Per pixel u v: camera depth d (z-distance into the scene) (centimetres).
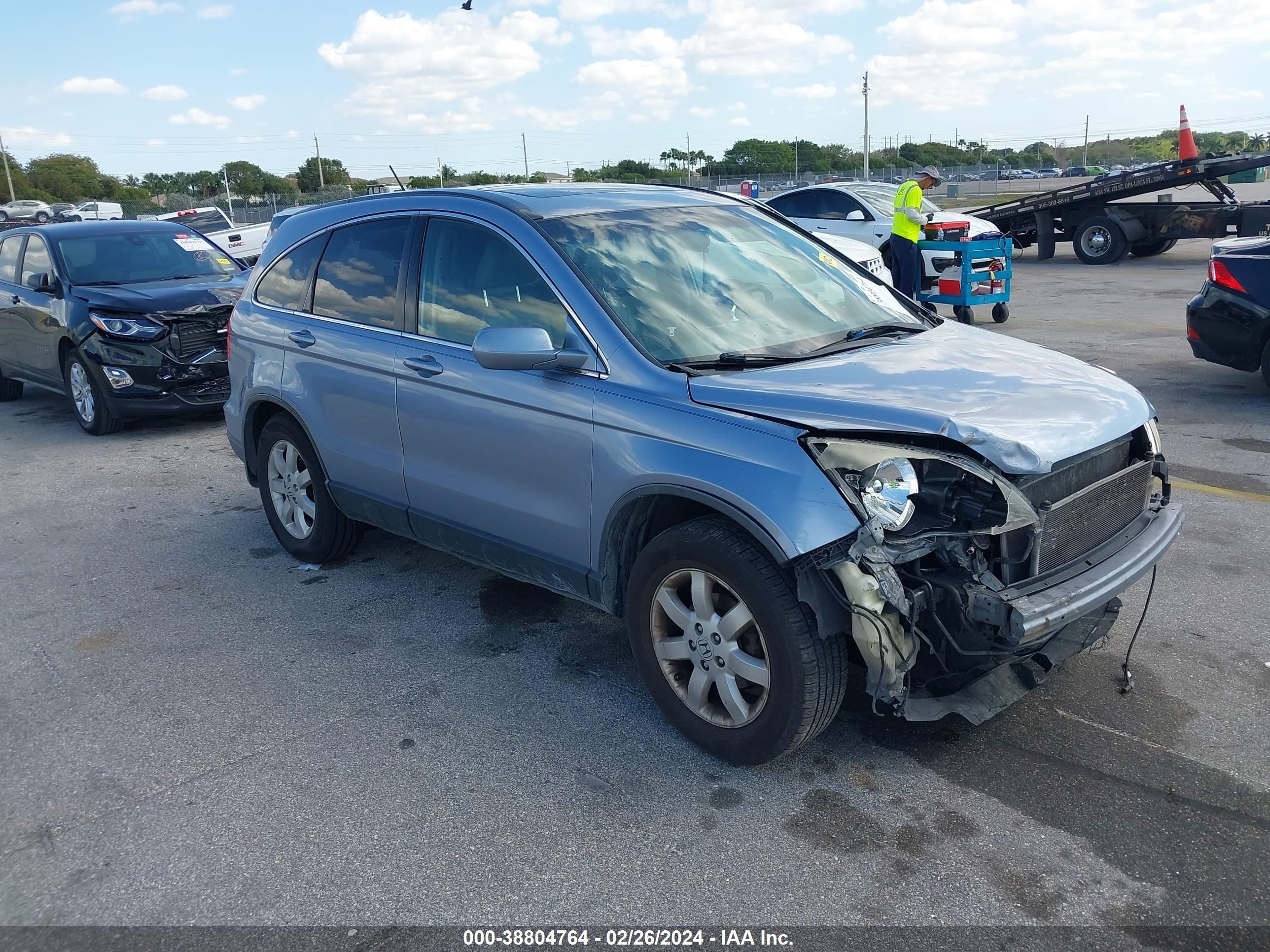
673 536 337
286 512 551
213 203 6212
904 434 299
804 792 328
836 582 301
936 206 1538
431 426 423
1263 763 333
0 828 324
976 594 296
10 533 625
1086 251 1916
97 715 395
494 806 327
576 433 361
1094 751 344
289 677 421
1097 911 271
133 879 297
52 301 912
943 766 339
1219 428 732
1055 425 309
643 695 397
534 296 386
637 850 303
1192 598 457
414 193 459
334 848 308
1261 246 788
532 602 493
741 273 412
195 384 869
